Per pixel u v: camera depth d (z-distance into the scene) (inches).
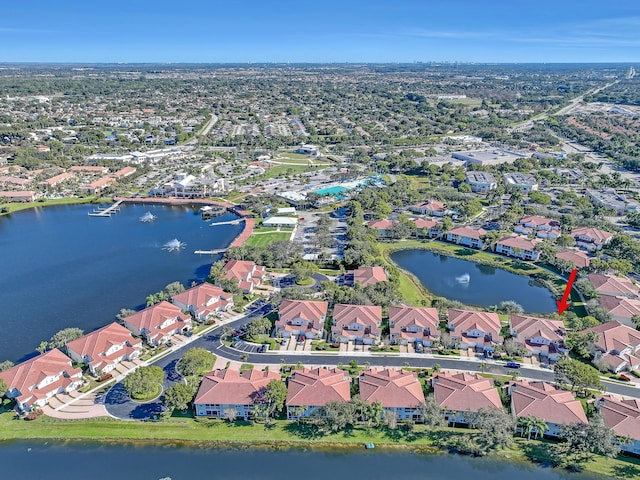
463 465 4077.3
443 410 4436.5
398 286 7012.8
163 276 7716.5
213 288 6633.9
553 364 5359.3
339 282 7283.5
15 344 5841.5
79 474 3964.1
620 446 4126.5
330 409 4288.9
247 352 5551.2
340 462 4101.9
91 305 6786.4
